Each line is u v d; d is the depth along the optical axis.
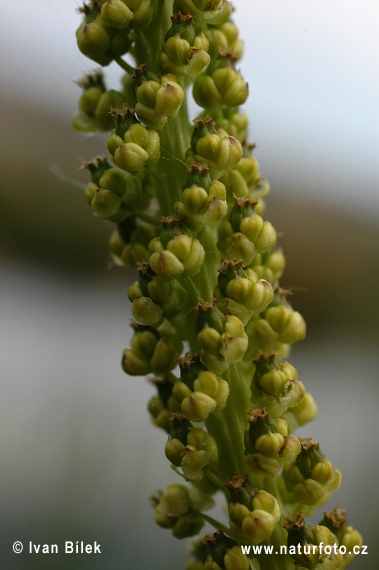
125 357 0.12
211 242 0.12
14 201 0.25
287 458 0.11
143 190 0.12
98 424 0.16
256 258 0.12
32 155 0.26
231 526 0.11
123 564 0.15
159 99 0.11
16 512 0.15
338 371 0.25
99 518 0.15
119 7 0.12
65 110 0.26
